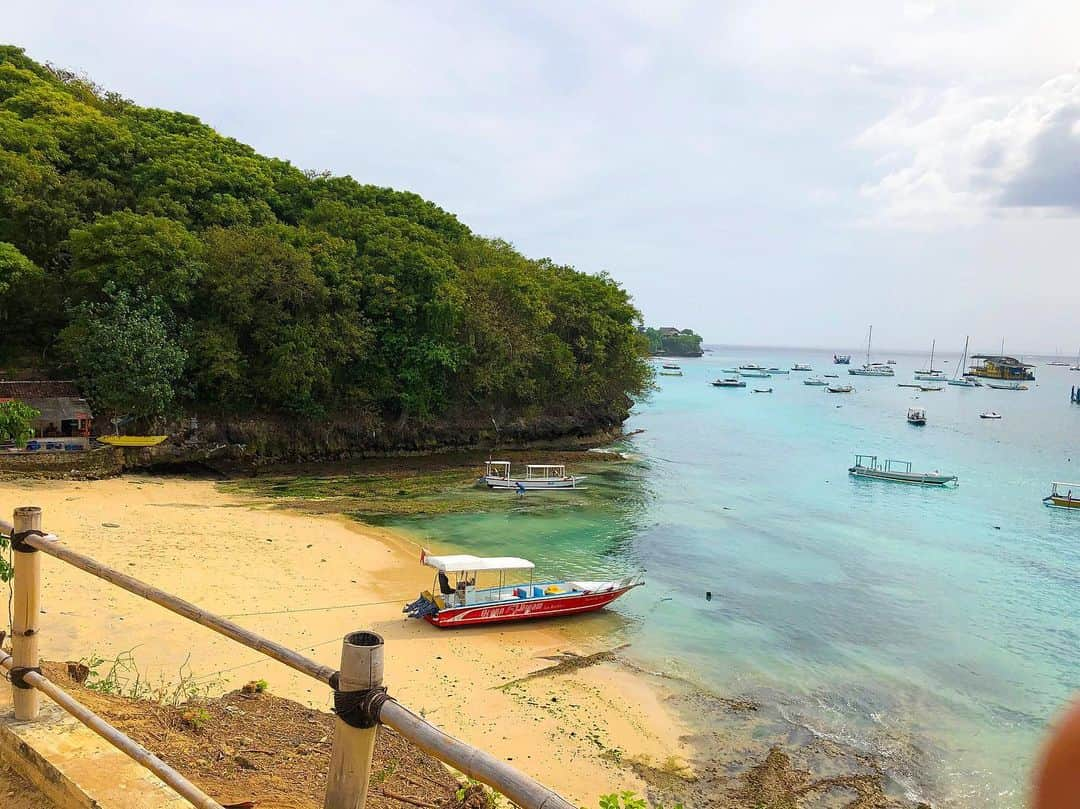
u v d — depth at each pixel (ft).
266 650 11.89
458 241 207.92
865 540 109.29
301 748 27.04
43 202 137.28
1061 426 282.36
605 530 108.78
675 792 44.93
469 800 25.16
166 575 73.77
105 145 157.69
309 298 149.89
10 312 135.33
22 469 113.39
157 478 127.54
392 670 58.39
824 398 407.23
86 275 128.47
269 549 87.30
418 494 128.16
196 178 160.86
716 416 297.33
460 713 52.34
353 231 173.68
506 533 104.83
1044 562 100.37
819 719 55.16
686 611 76.59
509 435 186.19
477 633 67.72
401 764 28.66
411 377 163.02
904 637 72.18
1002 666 66.03
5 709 17.95
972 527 120.06
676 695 57.77
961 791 46.55
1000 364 585.63
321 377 149.89
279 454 152.15
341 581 78.23
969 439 238.48
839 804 44.83
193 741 24.94
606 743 49.90
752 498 137.08
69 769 15.44
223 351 138.31
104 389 124.26
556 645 66.23
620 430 226.58
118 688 37.68
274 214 175.73
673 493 138.62
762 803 44.37
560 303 196.44
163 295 134.31
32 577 17.39
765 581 87.86
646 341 226.79
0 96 167.43
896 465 181.98
